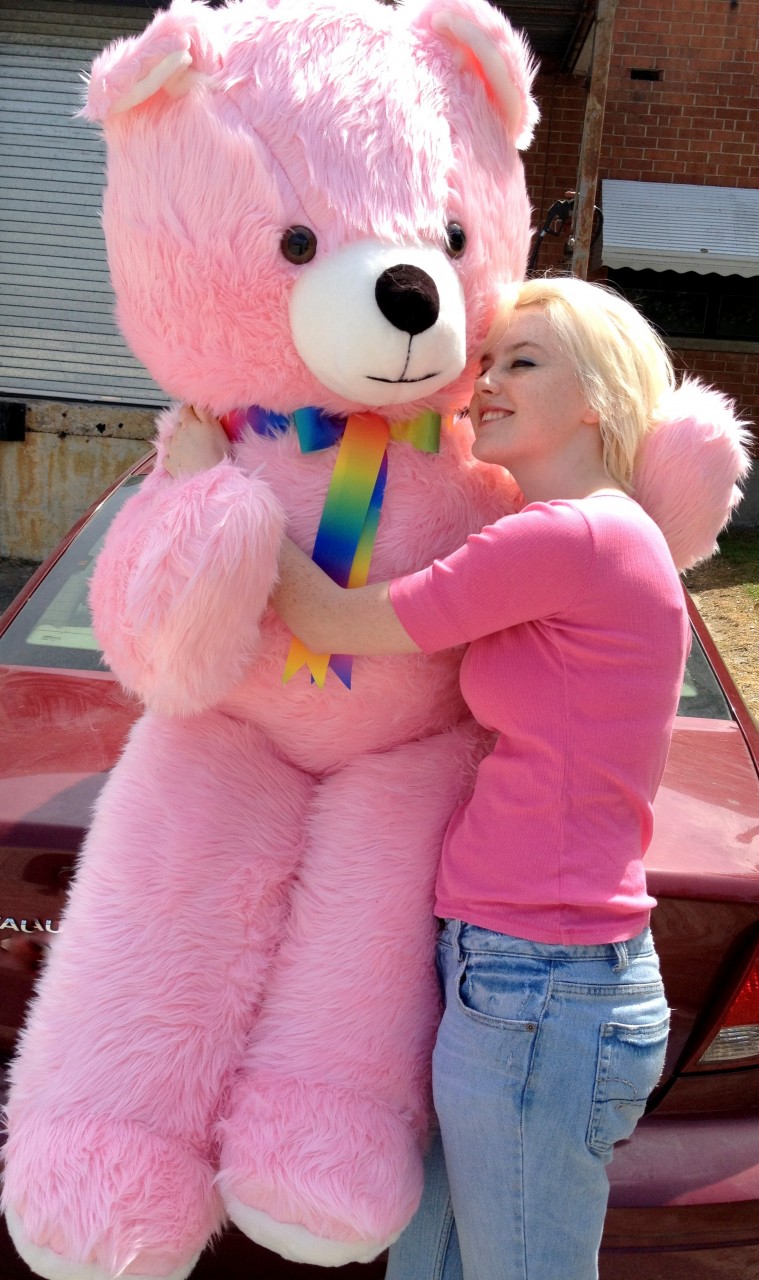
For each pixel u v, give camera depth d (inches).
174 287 61.8
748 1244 75.2
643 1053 62.4
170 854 63.7
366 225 59.8
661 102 383.2
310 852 66.5
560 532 60.1
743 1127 78.1
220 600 57.1
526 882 61.4
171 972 62.1
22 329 328.2
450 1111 61.7
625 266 363.6
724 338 411.5
